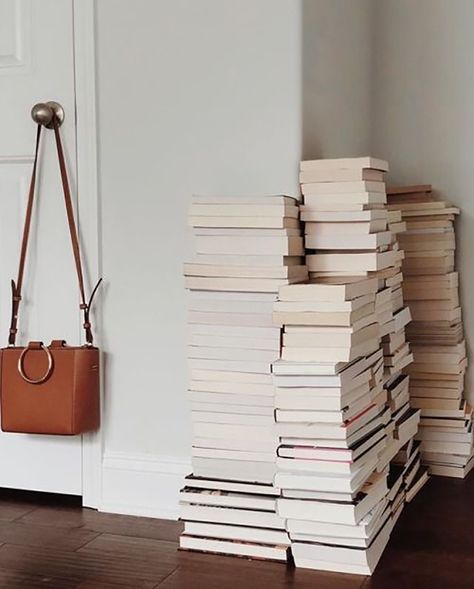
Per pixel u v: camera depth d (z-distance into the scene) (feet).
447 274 8.39
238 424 6.46
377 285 6.77
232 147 7.06
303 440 6.05
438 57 8.98
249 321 6.40
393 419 7.30
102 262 7.46
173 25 7.13
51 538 6.80
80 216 7.50
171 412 7.34
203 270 6.47
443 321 8.38
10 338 7.53
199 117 7.13
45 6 7.48
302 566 6.19
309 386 5.99
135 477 7.39
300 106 6.87
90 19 7.34
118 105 7.32
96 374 7.32
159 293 7.32
